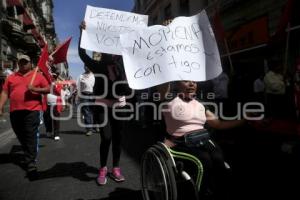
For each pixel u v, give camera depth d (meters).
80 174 5.42
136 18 4.78
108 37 4.68
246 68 13.20
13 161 6.56
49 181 5.10
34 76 5.42
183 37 3.77
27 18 35.09
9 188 4.84
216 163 3.14
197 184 2.98
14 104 5.35
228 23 15.27
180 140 3.34
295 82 6.68
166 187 2.99
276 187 4.31
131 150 7.09
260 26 12.77
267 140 6.35
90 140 8.86
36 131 5.40
